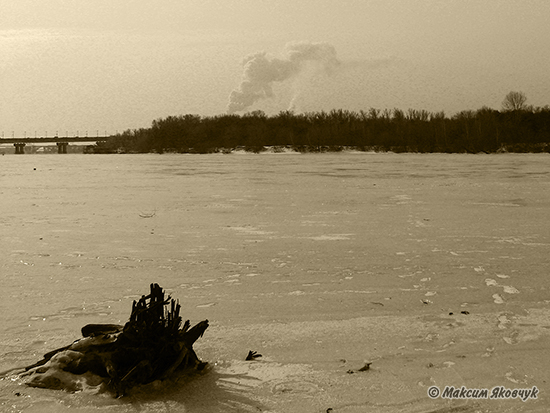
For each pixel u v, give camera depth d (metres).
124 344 6.30
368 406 5.77
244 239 15.90
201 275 11.48
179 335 6.54
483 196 28.75
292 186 35.81
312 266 12.32
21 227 18.33
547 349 7.27
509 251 13.98
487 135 111.88
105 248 14.52
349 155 109.50
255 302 9.50
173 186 36.28
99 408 5.68
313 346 7.43
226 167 63.47
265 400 5.89
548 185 35.72
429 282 10.86
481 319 8.52
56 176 48.91
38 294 9.96
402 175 46.50
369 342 7.57
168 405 5.75
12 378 6.39
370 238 16.00
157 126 145.50
